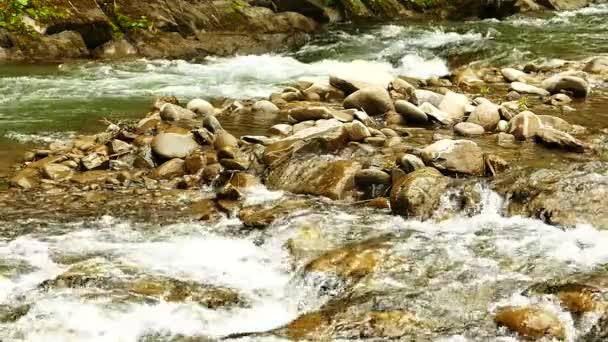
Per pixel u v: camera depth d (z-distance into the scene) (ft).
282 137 42.22
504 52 72.79
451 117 46.32
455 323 23.22
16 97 54.90
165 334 23.45
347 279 26.21
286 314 24.90
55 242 29.99
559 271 25.90
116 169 38.86
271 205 33.53
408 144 40.14
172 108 47.16
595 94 53.78
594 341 22.16
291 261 28.25
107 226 31.89
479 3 101.04
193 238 30.63
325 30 90.74
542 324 22.54
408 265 26.81
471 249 28.09
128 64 69.62
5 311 24.35
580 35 82.48
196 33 80.28
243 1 88.33
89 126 47.34
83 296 25.22
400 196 32.12
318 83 55.47
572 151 38.58
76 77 62.90
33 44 70.74
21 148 42.60
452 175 34.58
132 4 78.79
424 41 81.61
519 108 48.65
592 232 29.30
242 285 26.58
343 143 38.45
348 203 33.71
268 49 79.92
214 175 37.22
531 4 109.70
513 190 32.35
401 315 23.67
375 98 47.34
